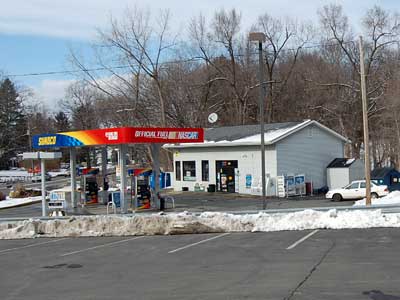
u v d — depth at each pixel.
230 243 15.48
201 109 58.22
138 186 28.83
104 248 15.83
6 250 16.56
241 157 39.66
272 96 61.12
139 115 54.00
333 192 33.84
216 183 41.47
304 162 39.91
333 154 42.69
